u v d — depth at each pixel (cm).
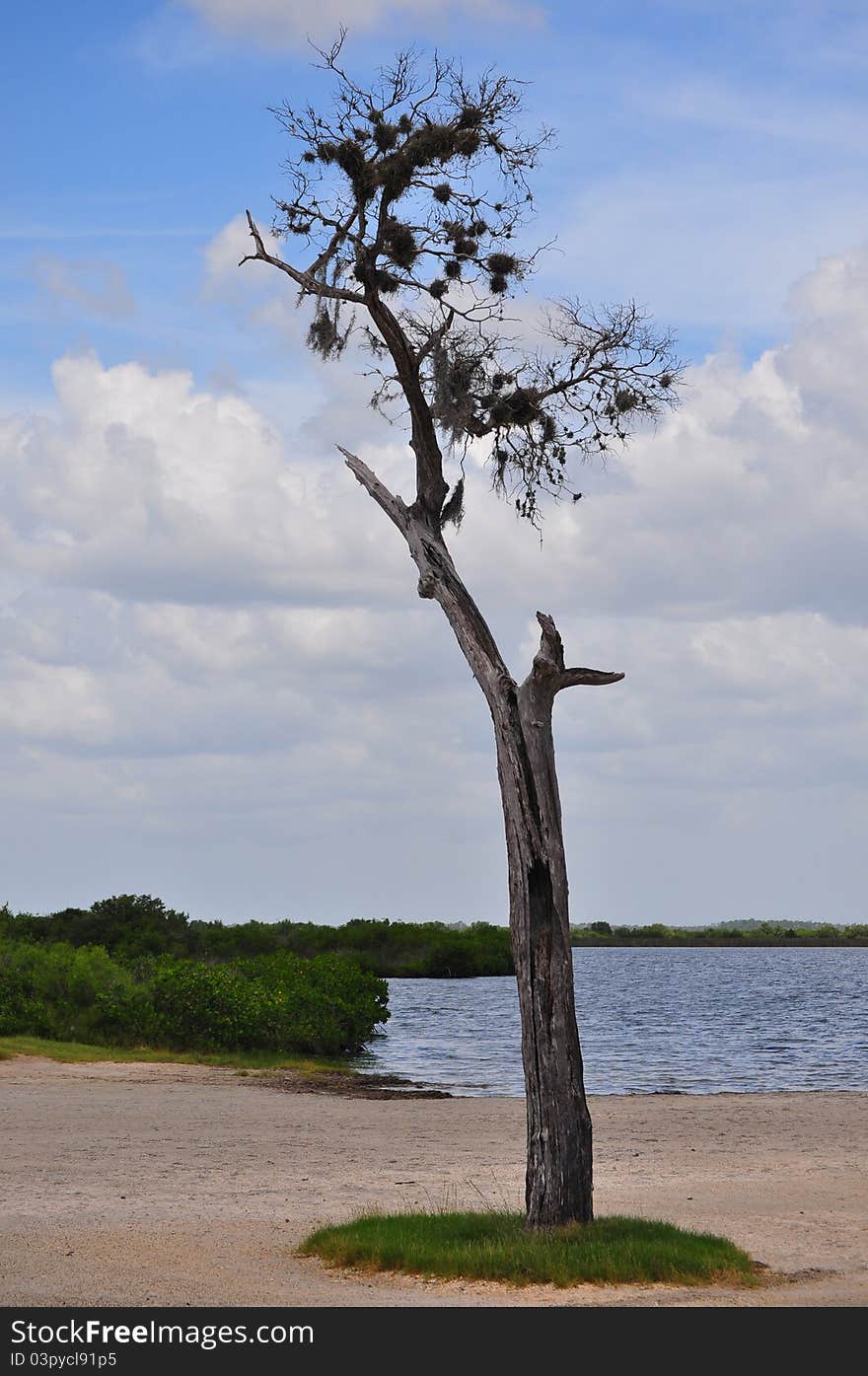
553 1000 1167
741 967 16438
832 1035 5231
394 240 1274
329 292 1302
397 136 1283
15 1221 1298
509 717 1182
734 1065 3956
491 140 1291
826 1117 2422
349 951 10625
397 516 1309
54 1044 3450
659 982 11169
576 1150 1166
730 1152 1948
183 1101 2547
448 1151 1925
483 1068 3728
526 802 1168
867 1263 1147
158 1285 1018
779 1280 1072
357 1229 1179
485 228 1302
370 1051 4212
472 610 1245
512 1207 1393
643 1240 1118
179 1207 1405
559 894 1167
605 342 1328
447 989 9250
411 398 1304
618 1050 4497
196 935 7069
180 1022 3609
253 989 3759
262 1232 1258
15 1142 1936
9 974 3750
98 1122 2197
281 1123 2248
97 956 3869
